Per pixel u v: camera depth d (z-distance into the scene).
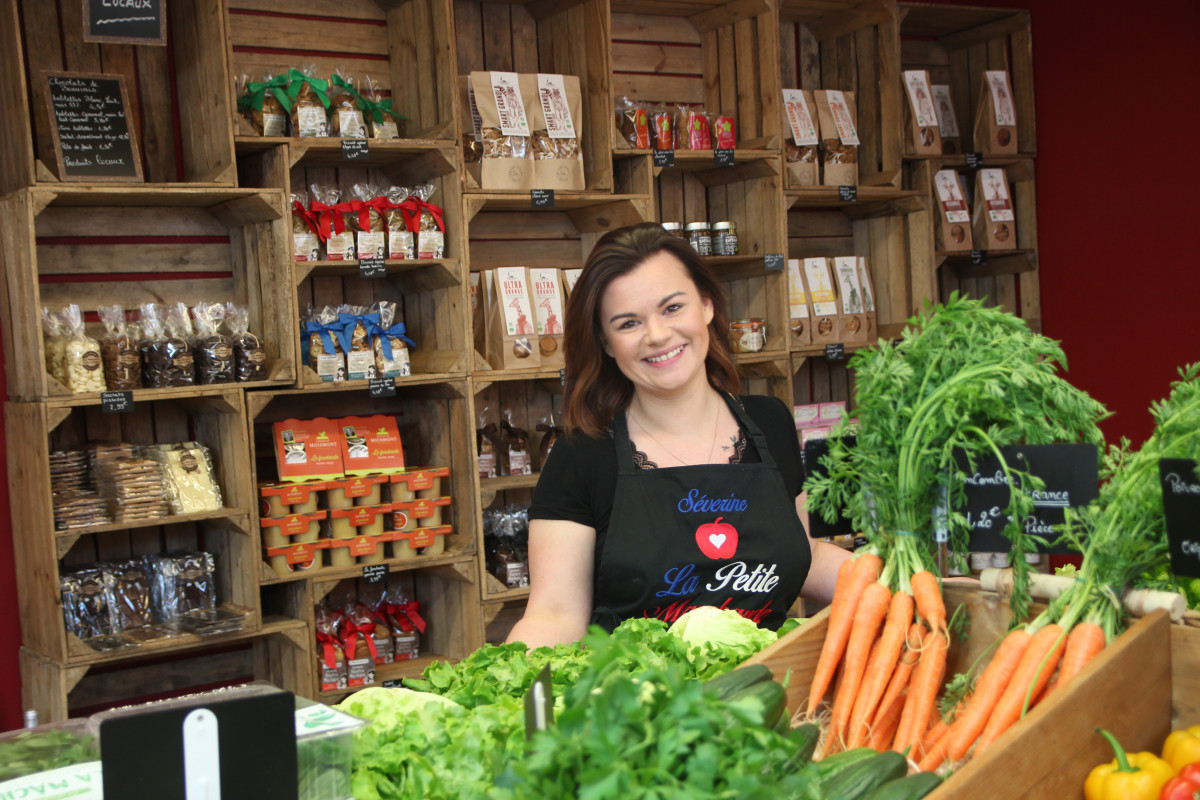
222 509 3.40
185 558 3.49
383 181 4.07
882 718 1.49
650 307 2.09
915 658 1.52
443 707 1.40
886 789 1.14
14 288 3.26
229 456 3.51
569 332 2.24
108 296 3.57
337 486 3.62
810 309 4.59
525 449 4.10
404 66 3.95
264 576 3.47
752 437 2.27
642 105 4.54
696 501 2.15
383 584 4.09
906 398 1.61
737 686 1.28
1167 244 4.69
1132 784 1.26
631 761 0.91
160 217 3.65
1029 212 5.17
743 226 4.59
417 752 1.34
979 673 1.56
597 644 1.04
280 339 3.53
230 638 3.37
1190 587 1.92
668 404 2.21
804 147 4.60
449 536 3.94
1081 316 5.09
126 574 3.38
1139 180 4.78
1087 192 5.00
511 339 3.86
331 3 3.93
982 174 5.04
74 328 3.26
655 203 4.61
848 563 1.62
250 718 1.18
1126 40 4.77
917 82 4.87
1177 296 4.67
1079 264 5.06
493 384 4.23
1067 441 1.62
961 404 1.56
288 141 3.46
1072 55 5.00
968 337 1.59
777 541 2.15
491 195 3.80
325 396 3.98
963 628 1.59
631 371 2.14
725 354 2.35
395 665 3.91
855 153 4.75
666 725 0.93
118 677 3.64
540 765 0.90
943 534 1.60
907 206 4.84
